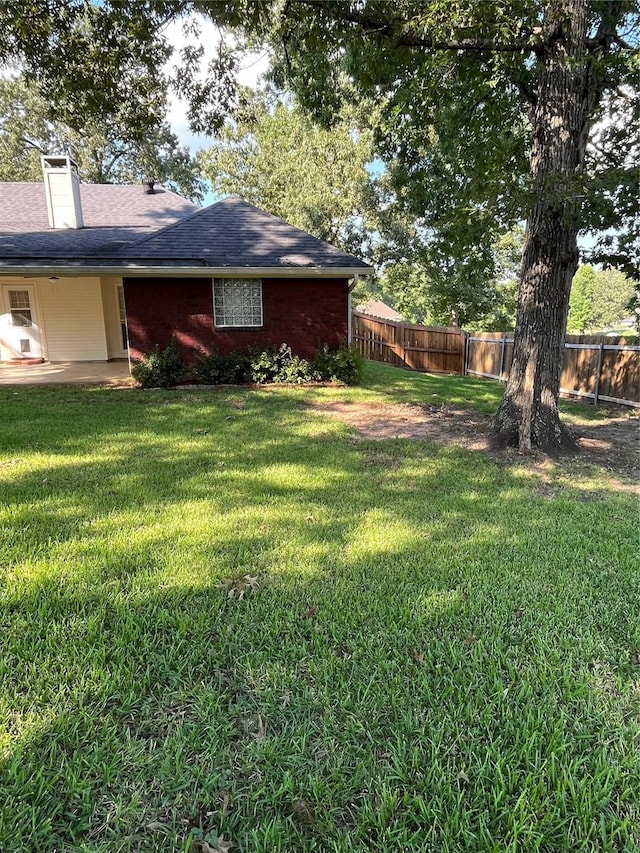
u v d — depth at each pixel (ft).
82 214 43.24
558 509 13.16
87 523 11.70
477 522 12.21
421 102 25.09
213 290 33.94
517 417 19.16
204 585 9.00
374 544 10.85
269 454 17.90
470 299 65.92
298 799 4.95
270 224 37.04
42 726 5.76
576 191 15.42
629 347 29.25
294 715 6.03
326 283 35.12
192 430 21.16
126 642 7.32
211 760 5.38
